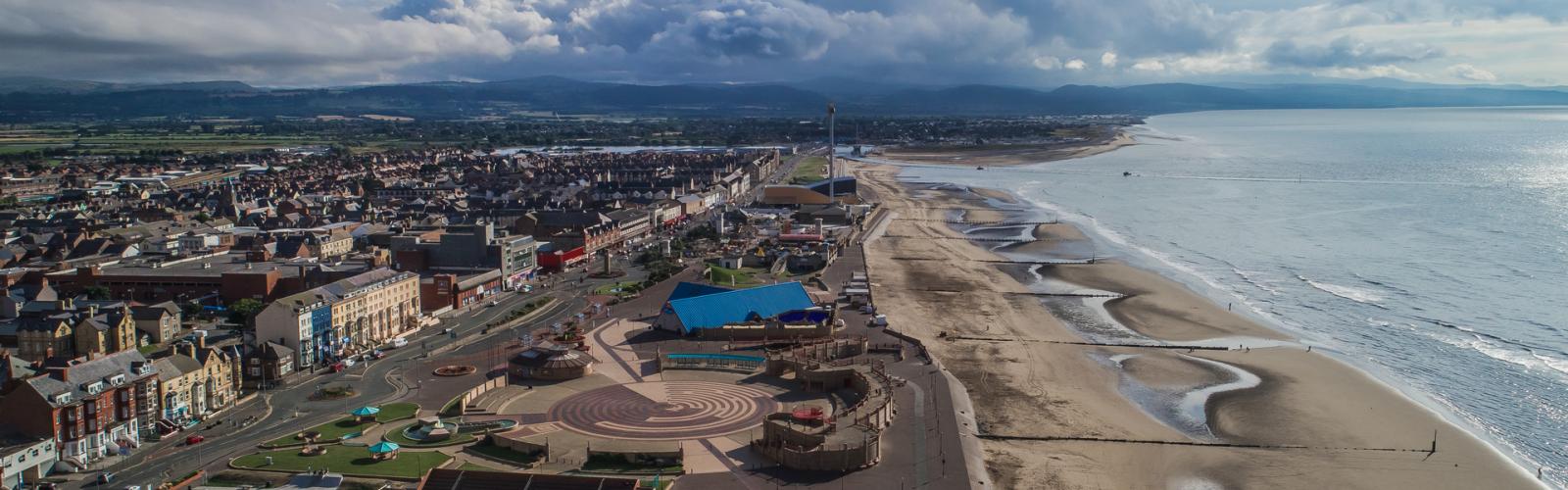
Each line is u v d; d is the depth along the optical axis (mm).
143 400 151000
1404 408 167375
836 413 158625
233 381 173500
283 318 189375
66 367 143375
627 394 174250
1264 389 178500
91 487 132125
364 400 171250
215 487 130750
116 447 145000
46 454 136500
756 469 138125
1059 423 160625
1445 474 140500
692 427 156125
